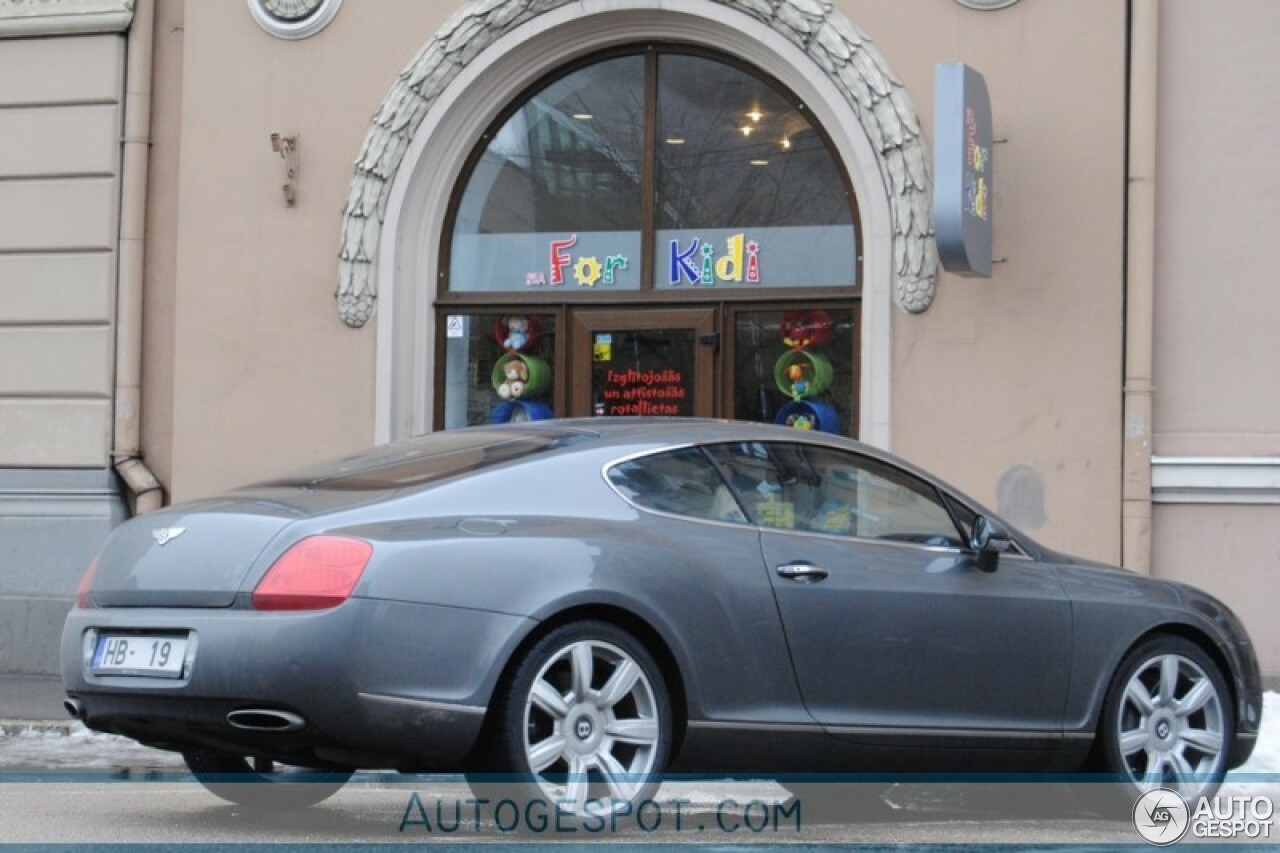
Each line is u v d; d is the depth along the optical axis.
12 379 13.72
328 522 5.99
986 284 11.87
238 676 5.81
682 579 6.33
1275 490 11.42
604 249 13.10
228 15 13.37
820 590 6.66
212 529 6.12
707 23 12.66
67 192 13.69
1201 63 11.67
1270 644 11.46
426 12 13.04
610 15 12.79
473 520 6.16
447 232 13.31
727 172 12.88
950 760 6.96
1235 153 11.62
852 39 12.20
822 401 12.50
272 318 13.21
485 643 5.89
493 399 13.22
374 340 13.02
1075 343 11.70
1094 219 11.70
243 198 13.30
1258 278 11.57
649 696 6.22
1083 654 7.27
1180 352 11.65
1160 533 11.60
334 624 5.77
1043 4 11.86
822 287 12.56
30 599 13.44
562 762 6.05
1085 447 11.65
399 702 5.79
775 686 6.52
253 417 13.22
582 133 13.19
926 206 11.98
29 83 13.79
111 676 6.14
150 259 13.69
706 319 12.79
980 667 7.00
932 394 11.93
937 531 7.15
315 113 13.19
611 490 6.47
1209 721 7.61
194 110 13.41
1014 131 11.86
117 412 13.51
